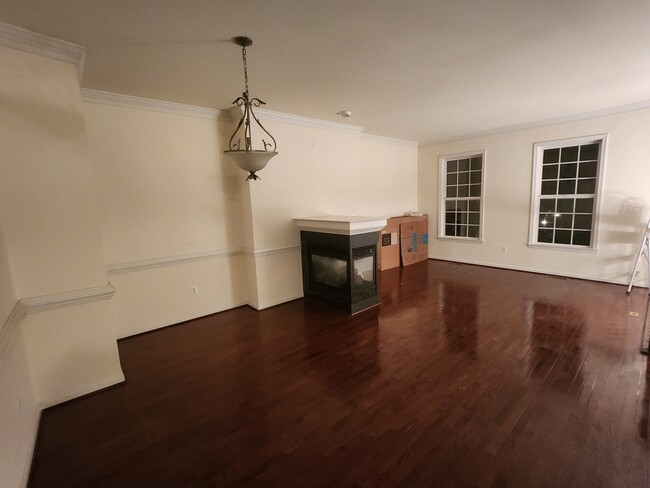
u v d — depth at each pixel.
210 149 3.81
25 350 2.05
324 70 2.77
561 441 1.80
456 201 6.33
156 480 1.63
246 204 3.94
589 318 3.46
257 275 4.01
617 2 1.87
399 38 2.25
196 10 1.84
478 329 3.28
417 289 4.70
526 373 2.47
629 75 3.06
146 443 1.89
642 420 1.94
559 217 5.10
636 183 4.32
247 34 2.14
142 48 2.28
